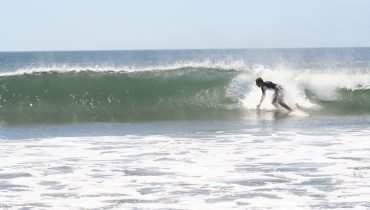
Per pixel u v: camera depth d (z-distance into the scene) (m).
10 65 92.75
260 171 13.88
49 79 28.95
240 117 25.77
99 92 28.77
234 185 12.51
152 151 16.83
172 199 11.41
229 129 21.80
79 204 11.09
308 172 13.73
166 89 29.22
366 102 29.16
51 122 24.70
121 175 13.61
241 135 20.05
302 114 26.77
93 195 11.76
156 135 20.25
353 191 11.89
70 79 29.17
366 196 11.50
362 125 22.81
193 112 27.31
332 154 16.08
